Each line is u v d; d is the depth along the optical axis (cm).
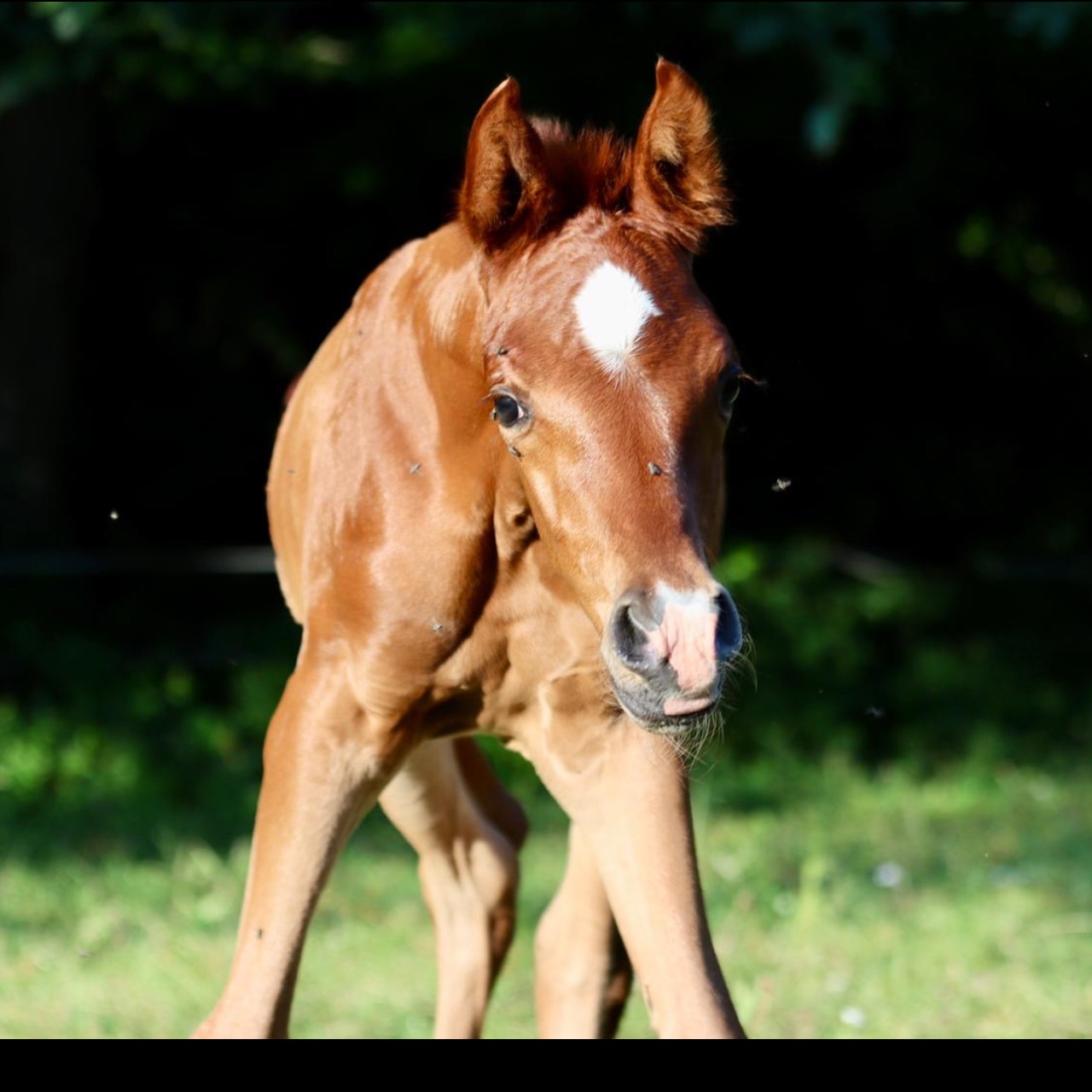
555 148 479
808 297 1848
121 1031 702
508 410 443
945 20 1571
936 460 1861
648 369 428
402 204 1830
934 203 1809
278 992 506
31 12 1275
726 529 1844
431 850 640
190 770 1363
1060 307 1842
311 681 528
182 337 1886
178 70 1575
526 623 508
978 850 1074
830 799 1273
